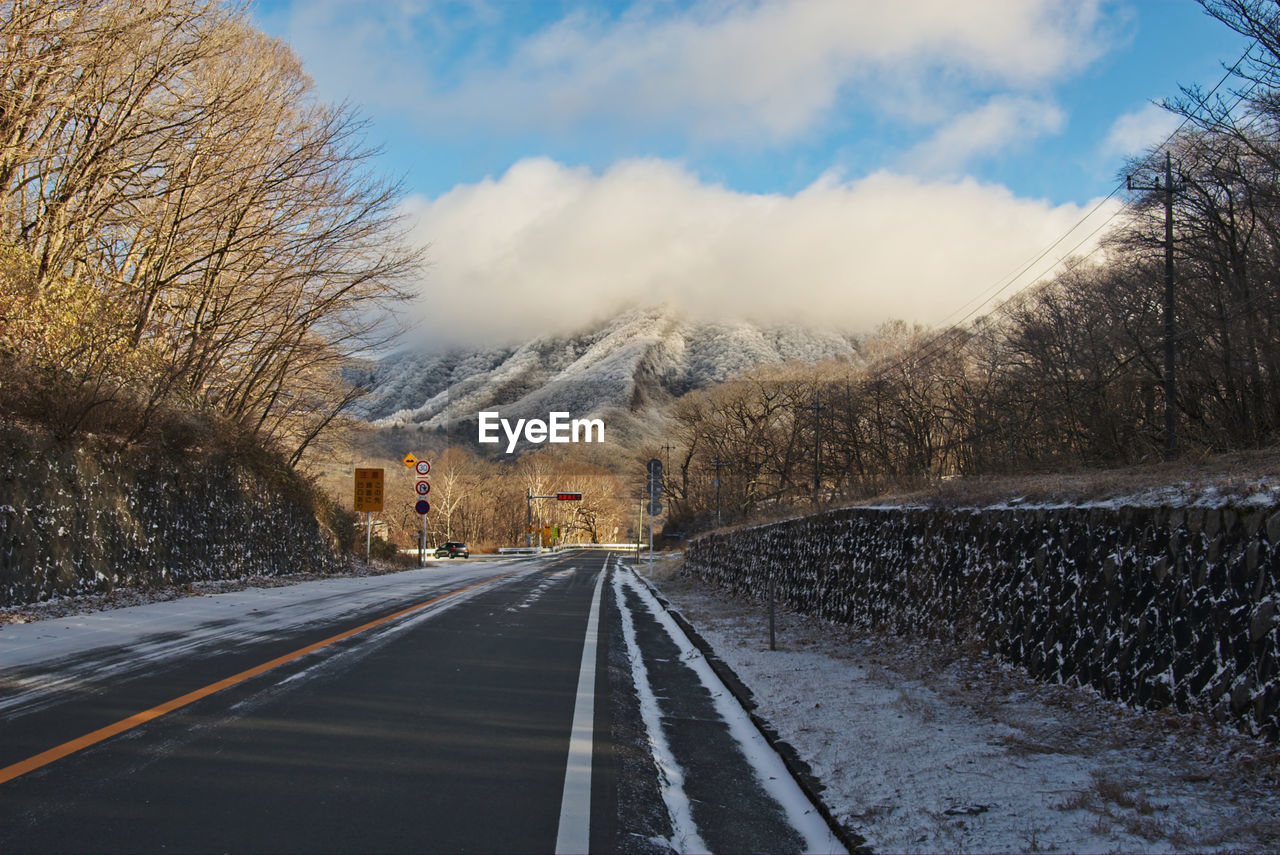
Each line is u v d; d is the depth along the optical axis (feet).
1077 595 26.37
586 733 22.33
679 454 309.83
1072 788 17.25
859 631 42.96
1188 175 61.72
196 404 76.23
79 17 57.72
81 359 56.44
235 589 65.36
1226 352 59.36
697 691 29.37
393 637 39.96
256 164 76.07
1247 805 15.65
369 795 16.48
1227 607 20.10
